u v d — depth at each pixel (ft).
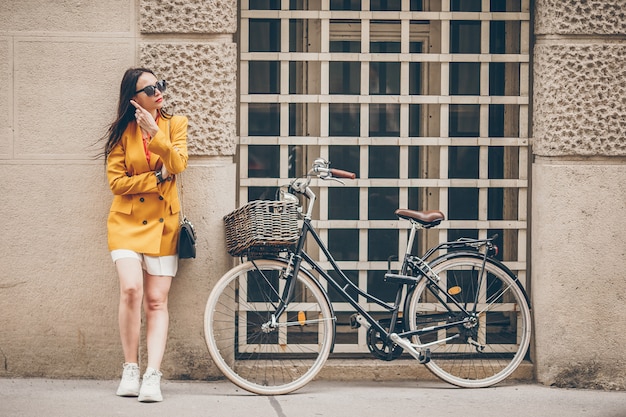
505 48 23.27
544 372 21.93
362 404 19.86
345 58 22.47
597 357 21.77
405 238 22.91
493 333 23.66
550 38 21.68
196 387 21.15
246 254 20.85
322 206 22.94
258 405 19.62
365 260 22.88
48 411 18.80
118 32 21.39
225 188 21.54
